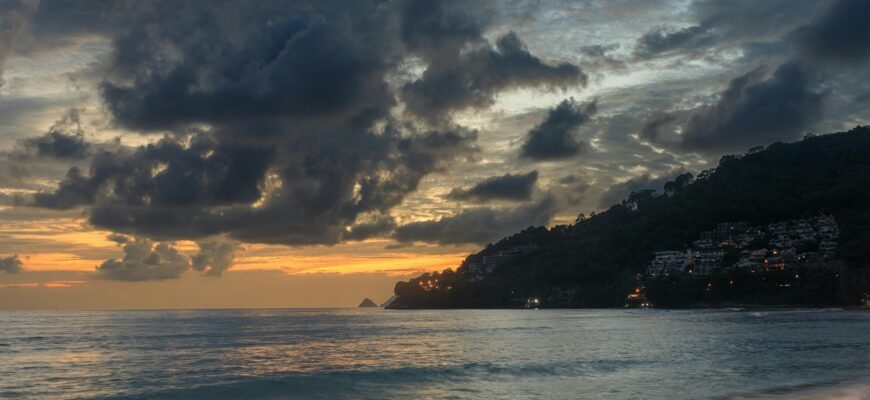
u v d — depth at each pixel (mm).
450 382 38156
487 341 75062
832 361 46344
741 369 42062
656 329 94812
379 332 97250
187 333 93250
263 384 36625
